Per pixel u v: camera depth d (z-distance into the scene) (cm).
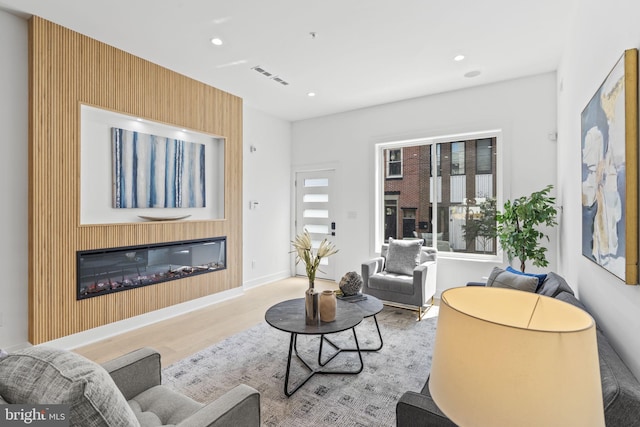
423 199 463
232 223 447
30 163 266
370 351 279
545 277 244
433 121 439
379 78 385
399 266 400
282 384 228
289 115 542
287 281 548
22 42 266
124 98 323
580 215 228
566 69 293
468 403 64
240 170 459
